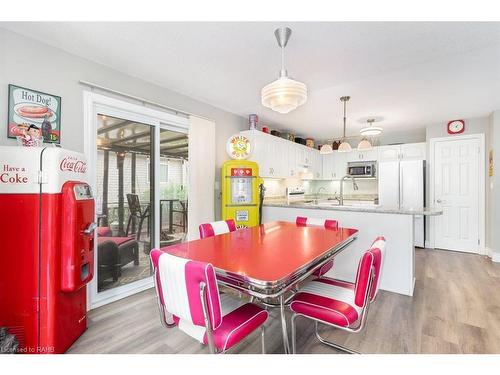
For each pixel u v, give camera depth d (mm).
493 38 1952
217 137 3830
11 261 1627
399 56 2244
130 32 1946
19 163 1644
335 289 1643
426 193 4773
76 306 1863
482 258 3998
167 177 3871
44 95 2076
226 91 3189
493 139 3871
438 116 4242
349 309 1384
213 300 1064
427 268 3500
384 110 3893
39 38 2023
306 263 1333
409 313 2229
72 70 2252
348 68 2484
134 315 2238
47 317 1630
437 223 4672
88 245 1906
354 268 2986
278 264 1310
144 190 2982
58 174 1688
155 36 1997
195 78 2795
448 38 1956
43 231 1647
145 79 2826
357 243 2965
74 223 1731
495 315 2180
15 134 1914
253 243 1795
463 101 3467
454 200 4512
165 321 1327
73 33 1959
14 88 1918
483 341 1800
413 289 2691
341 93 3168
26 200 1646
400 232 2682
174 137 3588
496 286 2832
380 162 5141
